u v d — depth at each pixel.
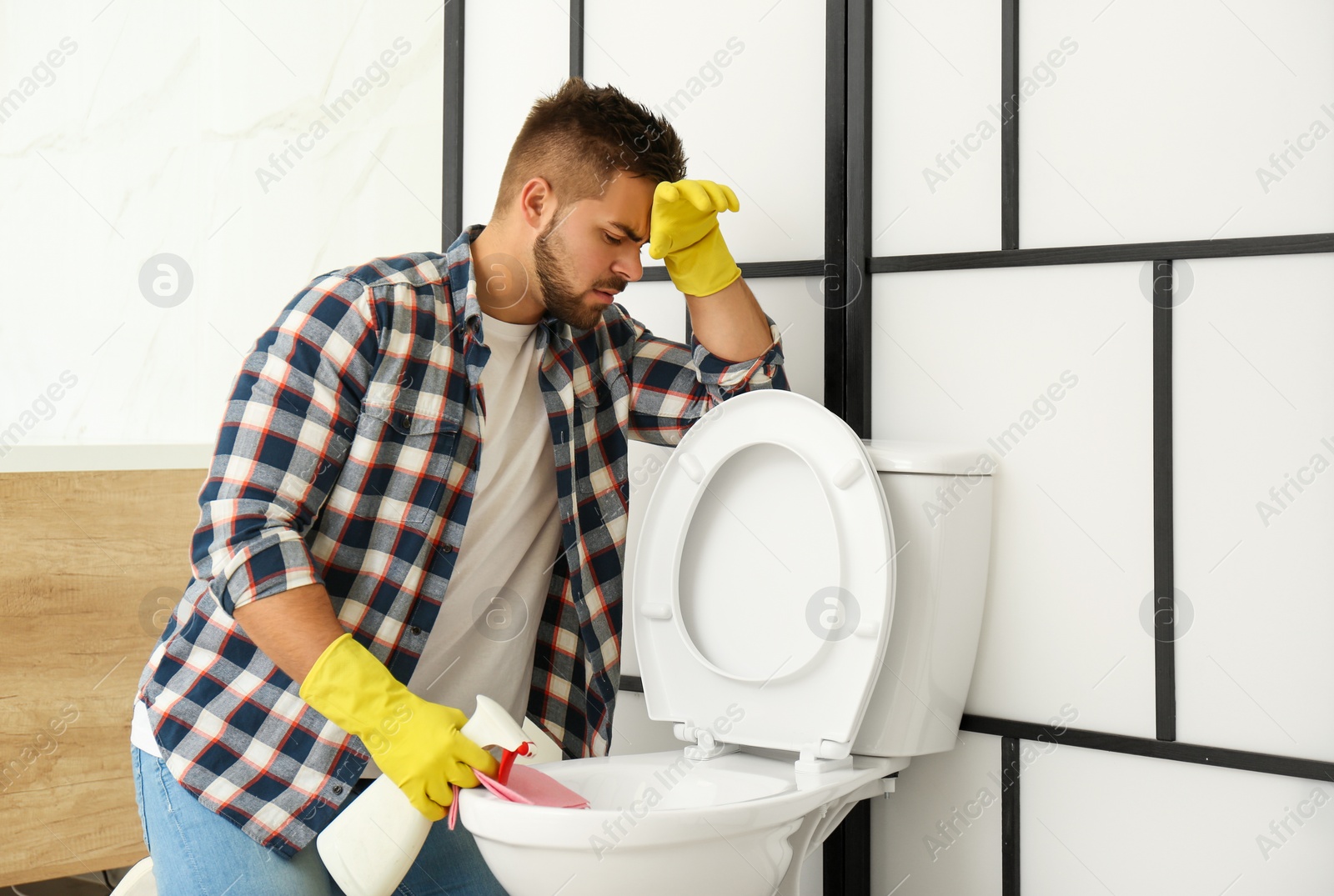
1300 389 1.15
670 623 1.34
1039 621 1.30
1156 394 1.22
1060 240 1.28
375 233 1.95
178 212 2.08
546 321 1.22
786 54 1.45
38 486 1.58
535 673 1.34
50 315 2.19
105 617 1.65
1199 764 1.20
